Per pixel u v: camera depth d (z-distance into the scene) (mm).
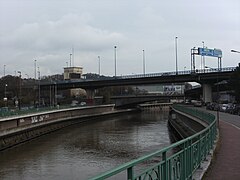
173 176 9180
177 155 9719
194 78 95125
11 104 118438
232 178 12469
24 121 61375
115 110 140250
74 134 68688
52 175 31250
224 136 27062
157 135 62281
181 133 55062
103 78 116000
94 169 33594
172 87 189000
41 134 69812
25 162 38250
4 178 30438
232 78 80250
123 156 40625
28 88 132000
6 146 51406
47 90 131375
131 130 73062
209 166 14680
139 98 150000
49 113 76312
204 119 40156
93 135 65062
